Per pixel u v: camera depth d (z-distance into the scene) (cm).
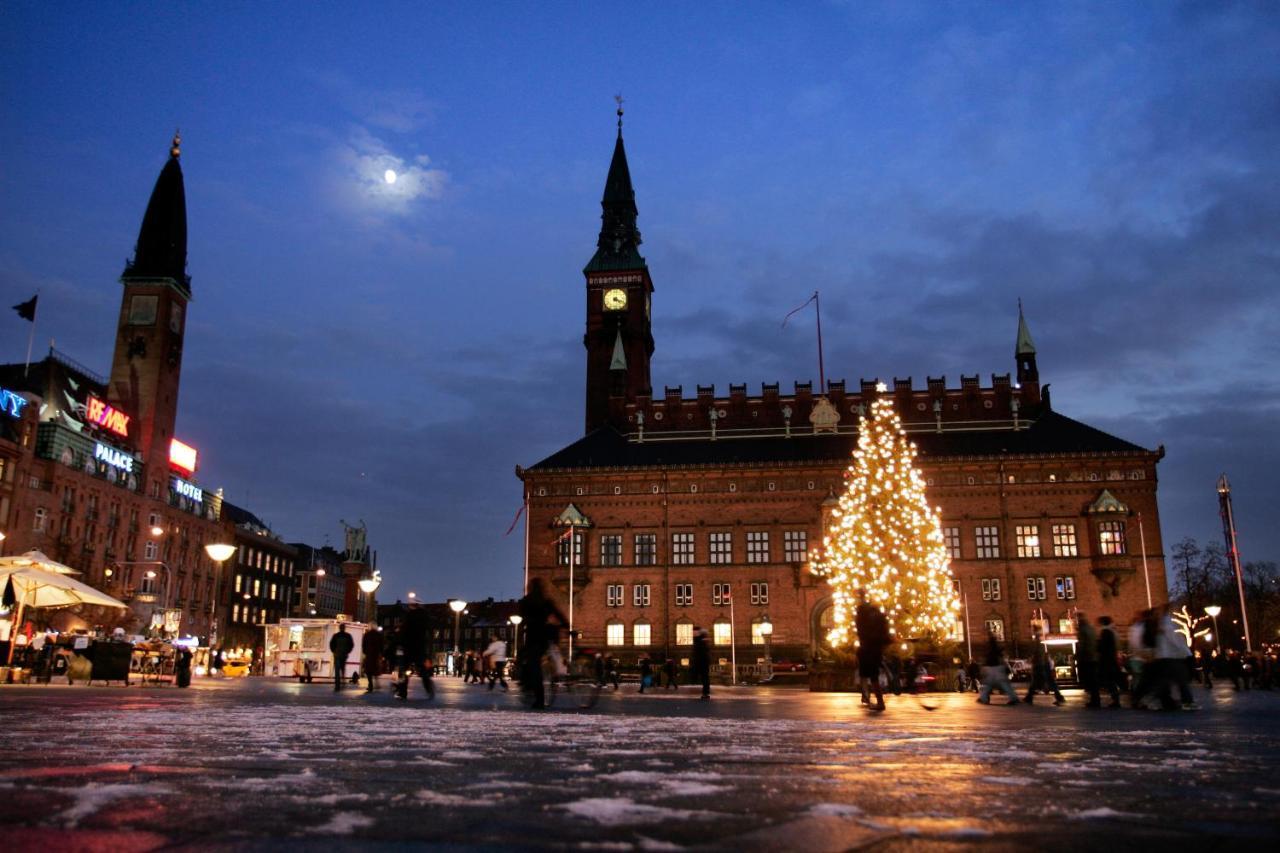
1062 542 8119
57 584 3025
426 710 1638
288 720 1255
